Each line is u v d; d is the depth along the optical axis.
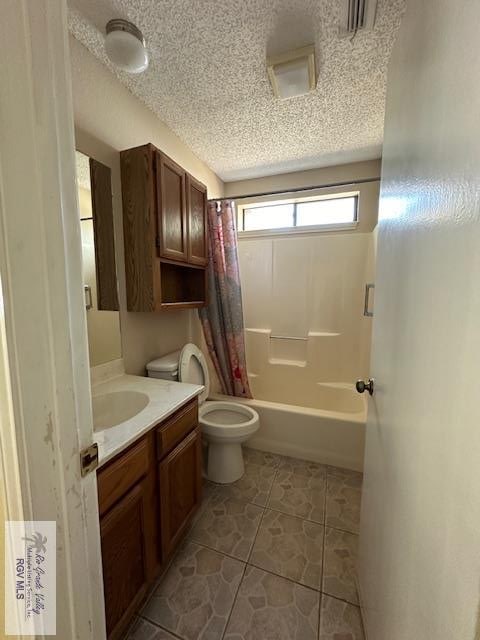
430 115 0.51
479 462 0.33
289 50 1.20
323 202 2.57
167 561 1.19
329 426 1.96
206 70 1.31
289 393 2.68
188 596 1.12
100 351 1.37
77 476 0.51
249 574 1.21
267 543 1.35
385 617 0.71
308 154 2.15
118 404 1.29
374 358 0.99
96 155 1.29
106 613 0.85
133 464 0.95
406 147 0.66
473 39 0.36
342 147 2.05
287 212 2.69
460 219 0.39
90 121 1.26
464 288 0.38
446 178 0.44
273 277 2.71
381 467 0.82
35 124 0.40
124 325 1.50
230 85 1.41
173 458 1.18
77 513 0.52
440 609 0.41
